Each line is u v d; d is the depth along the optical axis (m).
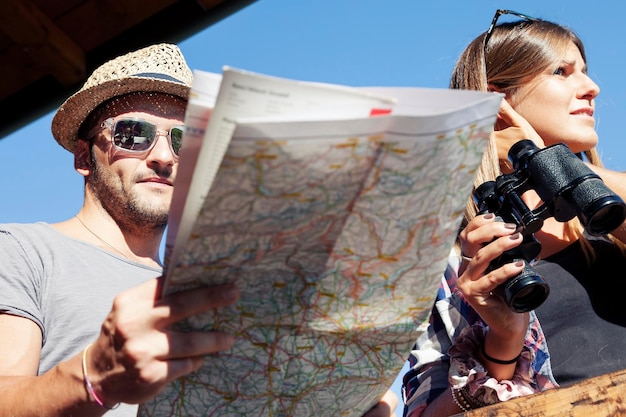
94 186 2.22
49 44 2.93
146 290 1.27
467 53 2.37
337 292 1.33
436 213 1.28
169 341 1.26
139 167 2.19
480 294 1.73
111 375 1.29
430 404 1.96
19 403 1.40
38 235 1.99
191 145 1.15
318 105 1.14
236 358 1.36
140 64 2.31
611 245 2.05
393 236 1.28
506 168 2.17
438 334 2.05
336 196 1.21
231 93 1.10
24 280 1.86
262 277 1.28
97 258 2.02
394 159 1.19
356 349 1.42
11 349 1.72
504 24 2.37
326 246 1.27
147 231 2.20
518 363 1.86
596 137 2.22
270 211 1.19
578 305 1.98
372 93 1.22
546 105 2.22
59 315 1.86
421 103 1.24
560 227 2.10
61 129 2.36
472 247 1.78
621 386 1.42
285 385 1.42
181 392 1.39
